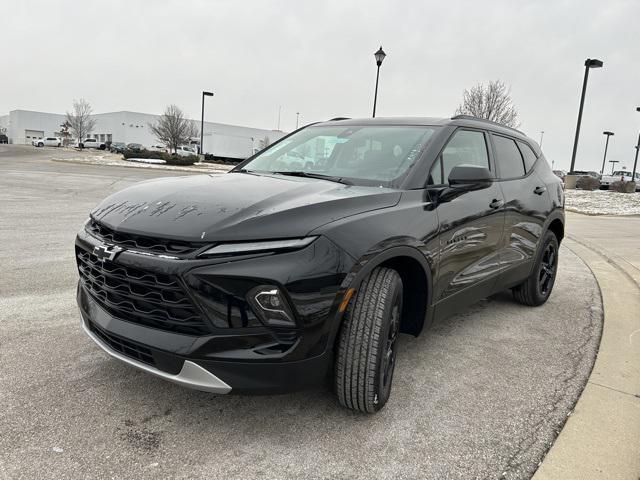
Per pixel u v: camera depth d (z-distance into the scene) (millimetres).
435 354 3703
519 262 4336
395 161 3281
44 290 4797
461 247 3312
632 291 5816
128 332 2439
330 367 2637
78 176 21672
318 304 2318
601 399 3082
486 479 2297
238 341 2258
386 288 2607
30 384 2951
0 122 117750
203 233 2285
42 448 2369
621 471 2379
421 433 2641
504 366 3535
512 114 27656
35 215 9781
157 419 2660
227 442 2488
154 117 88188
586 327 4449
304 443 2508
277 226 2338
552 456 2479
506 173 4199
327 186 2969
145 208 2592
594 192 26250
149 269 2320
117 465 2275
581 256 8203
